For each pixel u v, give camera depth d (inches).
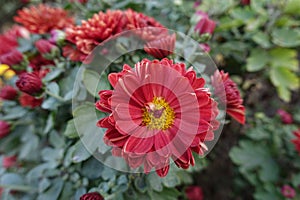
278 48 10.3
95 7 9.7
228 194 12.4
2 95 7.8
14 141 9.9
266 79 12.5
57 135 8.4
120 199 6.7
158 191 7.2
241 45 10.4
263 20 10.3
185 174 7.7
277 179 10.5
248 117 11.6
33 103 7.9
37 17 8.5
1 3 19.9
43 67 7.8
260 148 10.7
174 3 10.0
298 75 12.6
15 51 7.9
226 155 11.8
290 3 9.8
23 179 9.3
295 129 10.7
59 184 7.6
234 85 6.3
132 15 7.0
